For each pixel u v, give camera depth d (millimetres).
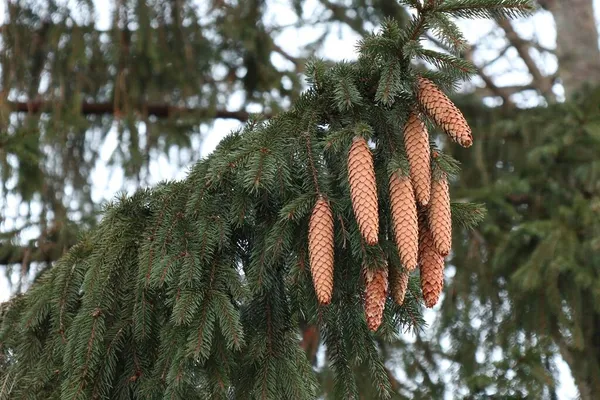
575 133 9383
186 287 4062
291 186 4016
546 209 9594
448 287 9312
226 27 10078
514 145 9844
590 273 8539
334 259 4082
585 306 8750
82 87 9828
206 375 4105
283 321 4309
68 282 4461
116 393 4227
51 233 8438
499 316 9156
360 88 4074
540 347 8438
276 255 3975
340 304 4227
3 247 8156
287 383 4180
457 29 3818
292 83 10344
